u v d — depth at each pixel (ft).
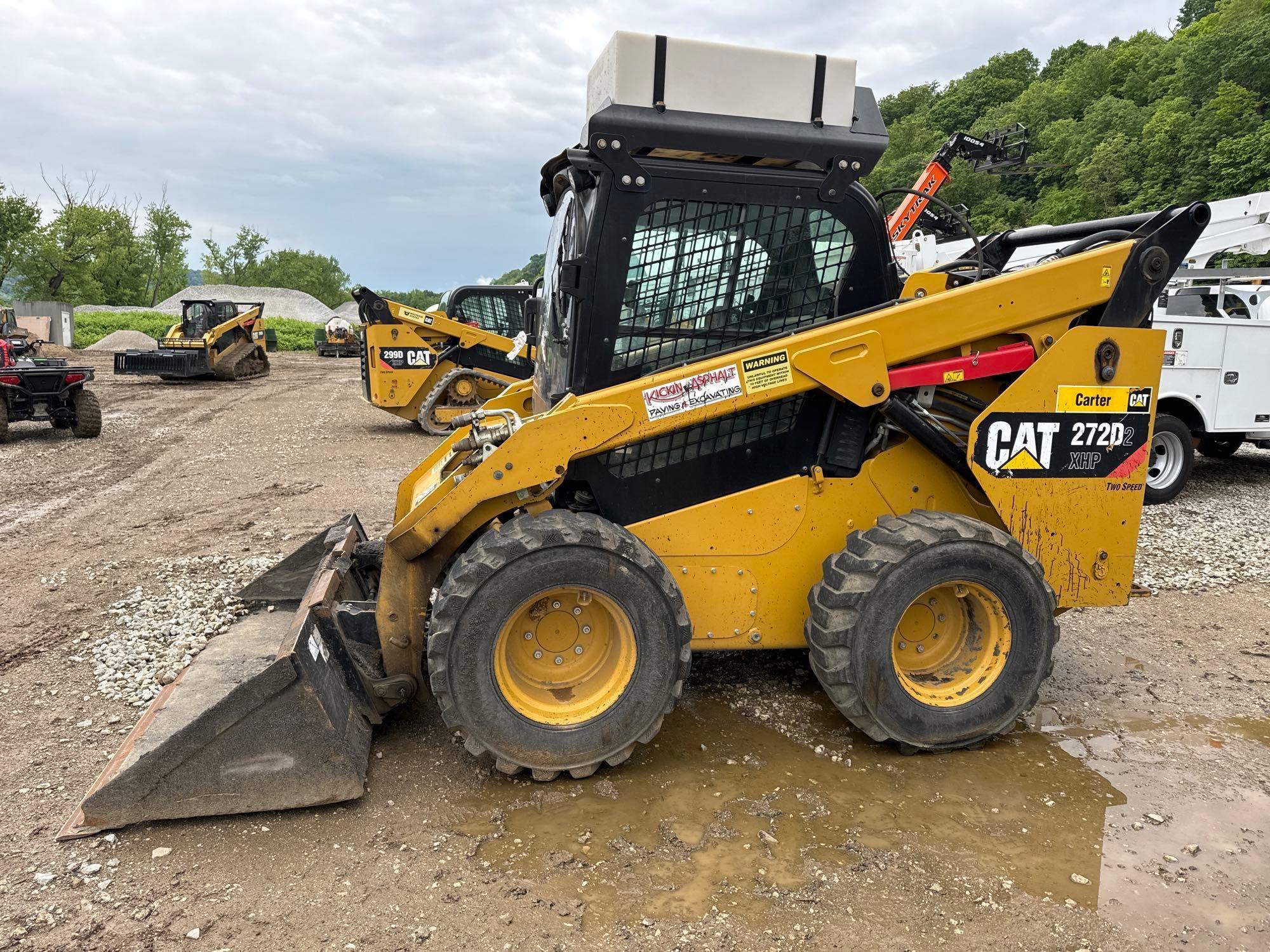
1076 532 11.40
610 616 10.28
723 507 11.19
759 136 10.14
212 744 9.26
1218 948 7.51
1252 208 37.68
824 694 12.78
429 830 9.29
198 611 16.07
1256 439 30.17
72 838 9.09
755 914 7.94
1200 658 14.33
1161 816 9.61
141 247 232.32
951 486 11.82
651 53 9.83
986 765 10.77
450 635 9.59
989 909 8.00
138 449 37.73
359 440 40.01
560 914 7.94
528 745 9.93
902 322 10.64
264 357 86.94
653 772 10.53
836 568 10.62
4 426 38.22
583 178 10.47
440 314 42.16
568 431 10.12
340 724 9.75
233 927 7.78
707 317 10.91
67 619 15.97
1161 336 11.24
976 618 11.09
